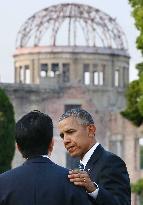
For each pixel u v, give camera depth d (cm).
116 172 1247
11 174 1076
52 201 1058
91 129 1292
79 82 9031
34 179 1068
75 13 10362
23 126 1095
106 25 10438
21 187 1064
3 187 1067
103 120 8981
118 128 8919
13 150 6009
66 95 9006
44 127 1096
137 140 8781
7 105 6009
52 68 10556
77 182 1077
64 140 1292
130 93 4594
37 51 10606
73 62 10350
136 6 4462
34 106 8931
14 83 8856
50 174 1073
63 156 8638
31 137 1091
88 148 1294
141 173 8731
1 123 5912
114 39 10575
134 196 8212
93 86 9988
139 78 4531
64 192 1065
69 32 10412
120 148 8906
